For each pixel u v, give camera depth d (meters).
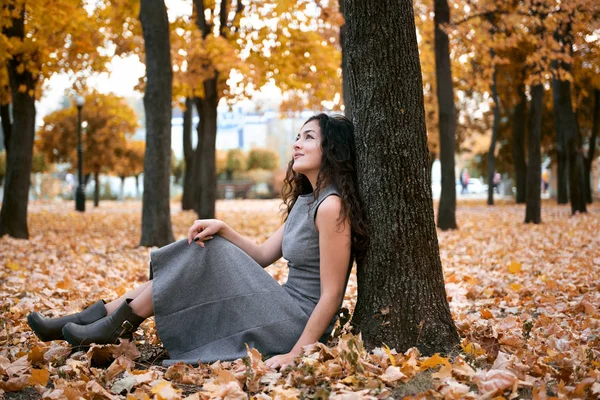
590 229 11.79
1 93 12.98
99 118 30.00
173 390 2.55
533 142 13.99
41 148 31.67
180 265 3.06
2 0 10.62
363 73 3.19
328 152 3.17
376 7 3.14
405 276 3.13
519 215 17.86
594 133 23.23
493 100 26.89
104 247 9.77
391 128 3.14
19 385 2.70
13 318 4.36
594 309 4.34
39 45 11.20
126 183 59.97
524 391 2.54
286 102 17.97
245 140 60.47
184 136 22.78
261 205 30.39
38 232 13.00
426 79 21.72
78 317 3.20
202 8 13.73
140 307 3.10
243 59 13.36
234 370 2.84
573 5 12.21
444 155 13.08
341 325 3.24
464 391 2.43
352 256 3.27
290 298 3.14
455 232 12.33
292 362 2.88
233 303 3.08
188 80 13.96
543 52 13.27
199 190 19.58
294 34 13.62
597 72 18.69
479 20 13.92
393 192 3.14
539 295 5.18
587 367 2.80
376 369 2.73
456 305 4.92
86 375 2.87
